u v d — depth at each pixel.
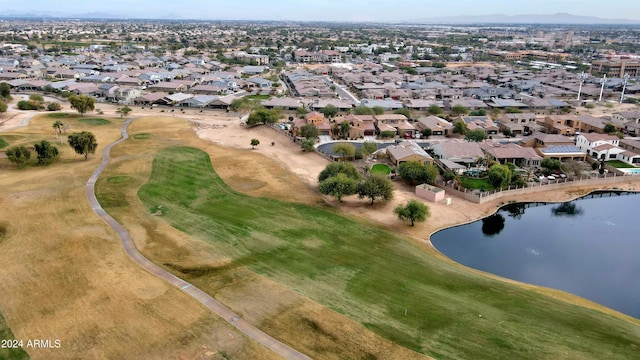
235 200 80.19
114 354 38.72
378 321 44.81
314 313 45.38
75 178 83.69
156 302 46.09
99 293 47.34
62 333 41.12
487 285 55.53
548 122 136.12
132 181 83.38
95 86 190.75
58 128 122.44
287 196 84.00
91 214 67.50
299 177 95.38
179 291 48.25
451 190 88.19
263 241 63.06
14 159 89.00
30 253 55.06
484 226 76.88
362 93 191.88
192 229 65.31
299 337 41.62
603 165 101.69
